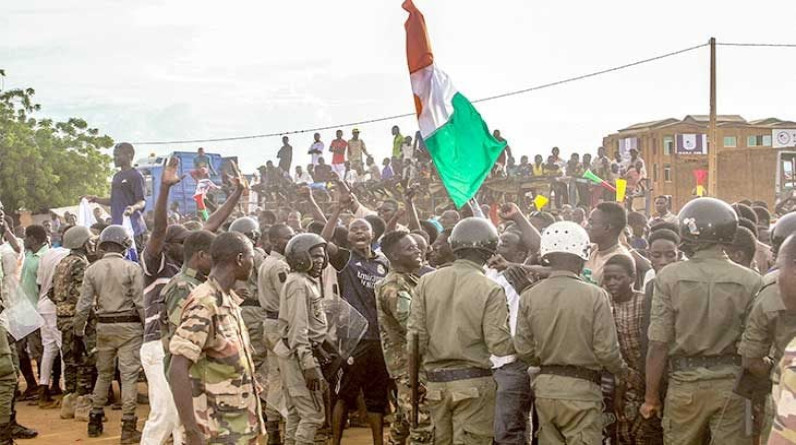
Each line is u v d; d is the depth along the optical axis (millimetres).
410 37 9555
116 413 11961
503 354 6625
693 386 6109
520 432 7340
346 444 9984
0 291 9133
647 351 6734
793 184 29344
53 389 13102
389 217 12453
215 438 5324
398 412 8164
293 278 8219
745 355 5750
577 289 6383
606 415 7078
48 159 46500
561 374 6410
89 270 10242
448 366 6750
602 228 7594
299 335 8078
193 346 5227
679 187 31250
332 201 25391
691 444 6207
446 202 22641
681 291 6137
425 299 6883
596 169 23609
